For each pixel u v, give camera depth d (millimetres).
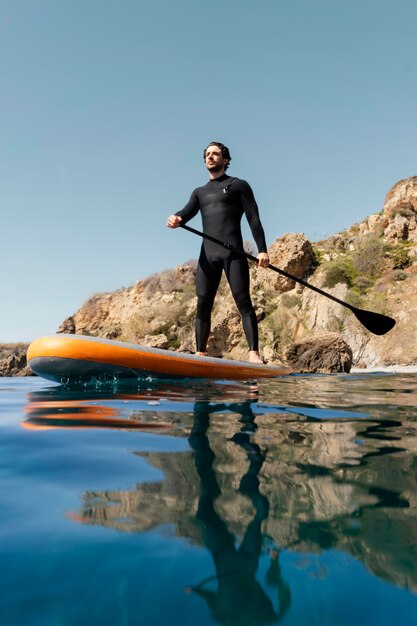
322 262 19516
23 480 1088
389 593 629
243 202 5332
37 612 574
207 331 5297
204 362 4195
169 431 1671
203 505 935
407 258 18156
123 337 19797
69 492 1007
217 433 1645
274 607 594
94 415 2029
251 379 4340
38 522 843
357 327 15531
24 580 645
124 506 925
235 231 5246
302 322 16547
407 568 697
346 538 792
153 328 18719
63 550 735
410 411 2258
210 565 695
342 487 1055
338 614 582
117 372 3654
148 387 3312
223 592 621
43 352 3520
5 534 792
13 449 1384
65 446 1430
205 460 1277
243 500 967
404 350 14469
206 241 5336
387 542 779
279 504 945
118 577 655
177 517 873
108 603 593
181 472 1162
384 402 2631
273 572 678
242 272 5164
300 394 3018
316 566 700
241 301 5180
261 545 762
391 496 999
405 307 15695
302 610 588
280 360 14969
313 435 1631
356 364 15047
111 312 23469
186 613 576
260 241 5266
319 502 956
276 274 18609
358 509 923
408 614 585
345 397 2883
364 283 17547
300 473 1163
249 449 1411
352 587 645
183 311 19078
